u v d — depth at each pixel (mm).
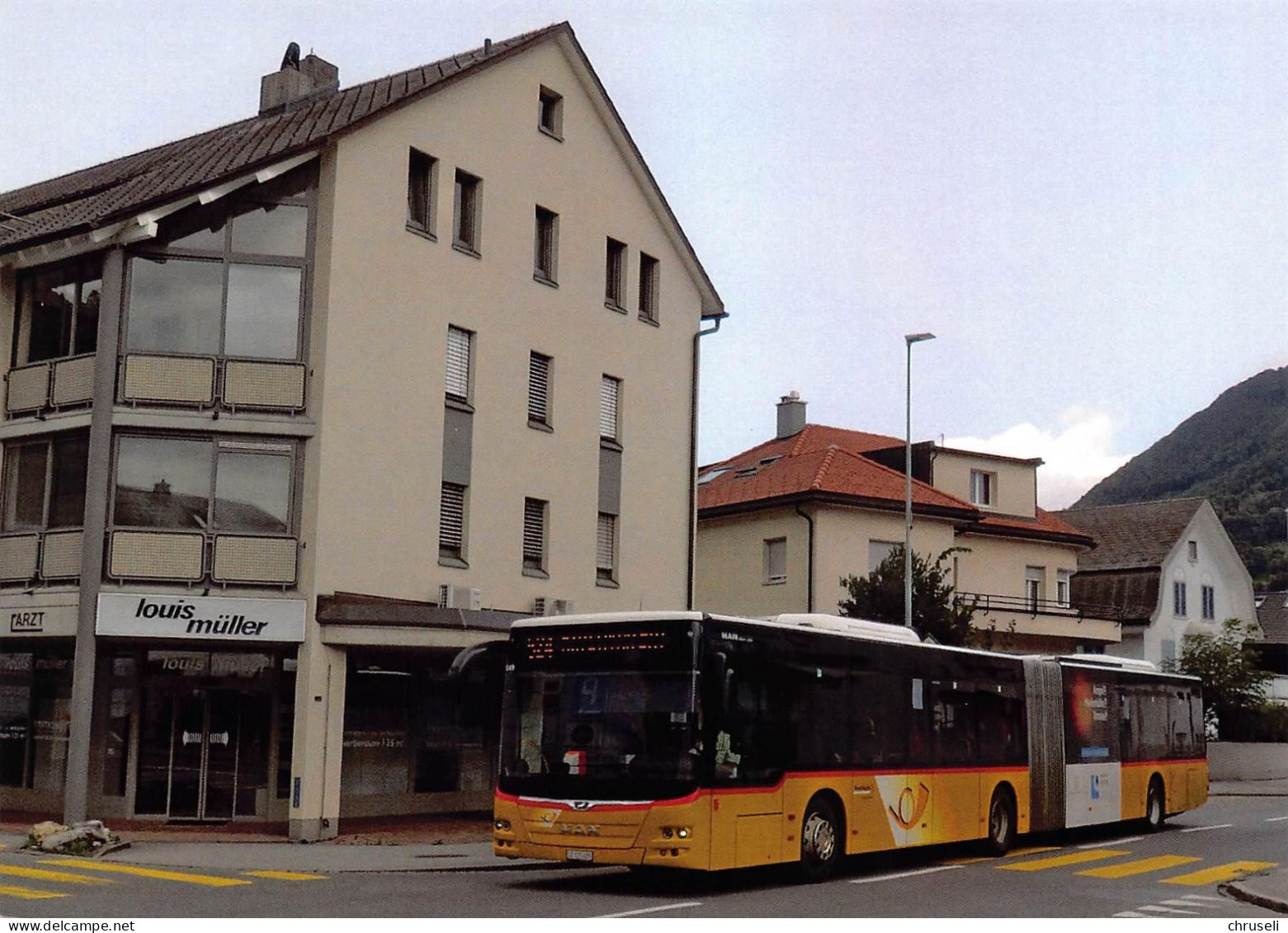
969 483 48125
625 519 31531
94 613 23609
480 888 16828
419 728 27156
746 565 43188
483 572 27516
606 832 15953
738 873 19094
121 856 20203
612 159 32000
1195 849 23547
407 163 26453
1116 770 25859
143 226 23891
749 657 16969
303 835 23062
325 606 23828
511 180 29000
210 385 24297
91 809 24703
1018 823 22500
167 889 16000
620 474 31547
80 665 23516
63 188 32906
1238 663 50000
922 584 34219
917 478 47469
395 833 24281
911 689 20188
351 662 26062
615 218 31969
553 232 30234
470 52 31172
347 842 23016
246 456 24406
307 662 23734
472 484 27406
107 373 24125
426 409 26469
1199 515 57781
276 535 24125
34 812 26000
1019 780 22672
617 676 16484
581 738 16453
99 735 24953
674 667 16219
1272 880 17719
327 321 24516
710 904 15281
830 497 40750
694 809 15734
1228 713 50188
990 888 17297
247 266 24766
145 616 23656
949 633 33875
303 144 24594
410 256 26344
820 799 17984
